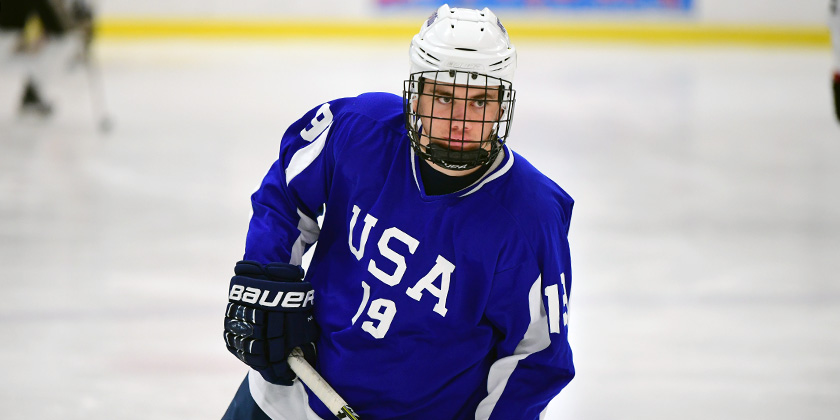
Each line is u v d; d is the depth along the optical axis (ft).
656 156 78.54
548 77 115.75
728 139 85.76
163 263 47.29
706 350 37.50
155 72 110.32
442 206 16.38
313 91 100.99
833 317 41.88
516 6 139.13
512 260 16.20
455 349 16.99
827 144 84.58
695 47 139.44
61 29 84.53
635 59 129.49
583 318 40.91
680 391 33.37
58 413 30.40
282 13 134.10
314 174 18.19
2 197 59.82
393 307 16.90
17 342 36.45
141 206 58.65
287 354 17.47
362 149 17.26
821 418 31.40
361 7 135.23
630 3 139.64
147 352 35.58
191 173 67.82
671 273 47.98
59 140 77.30
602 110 97.76
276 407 18.63
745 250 52.75
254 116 88.99
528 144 81.41
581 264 49.21
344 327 17.61
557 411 31.45
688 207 62.59
